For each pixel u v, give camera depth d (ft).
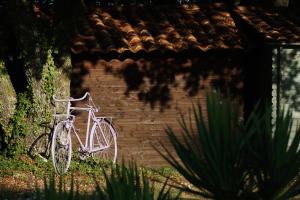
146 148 49.55
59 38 46.26
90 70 48.93
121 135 49.42
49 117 46.09
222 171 7.64
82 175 42.04
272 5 60.54
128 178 8.59
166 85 49.83
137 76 49.52
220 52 50.11
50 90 46.21
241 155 7.63
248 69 50.55
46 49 45.98
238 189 7.62
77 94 48.83
